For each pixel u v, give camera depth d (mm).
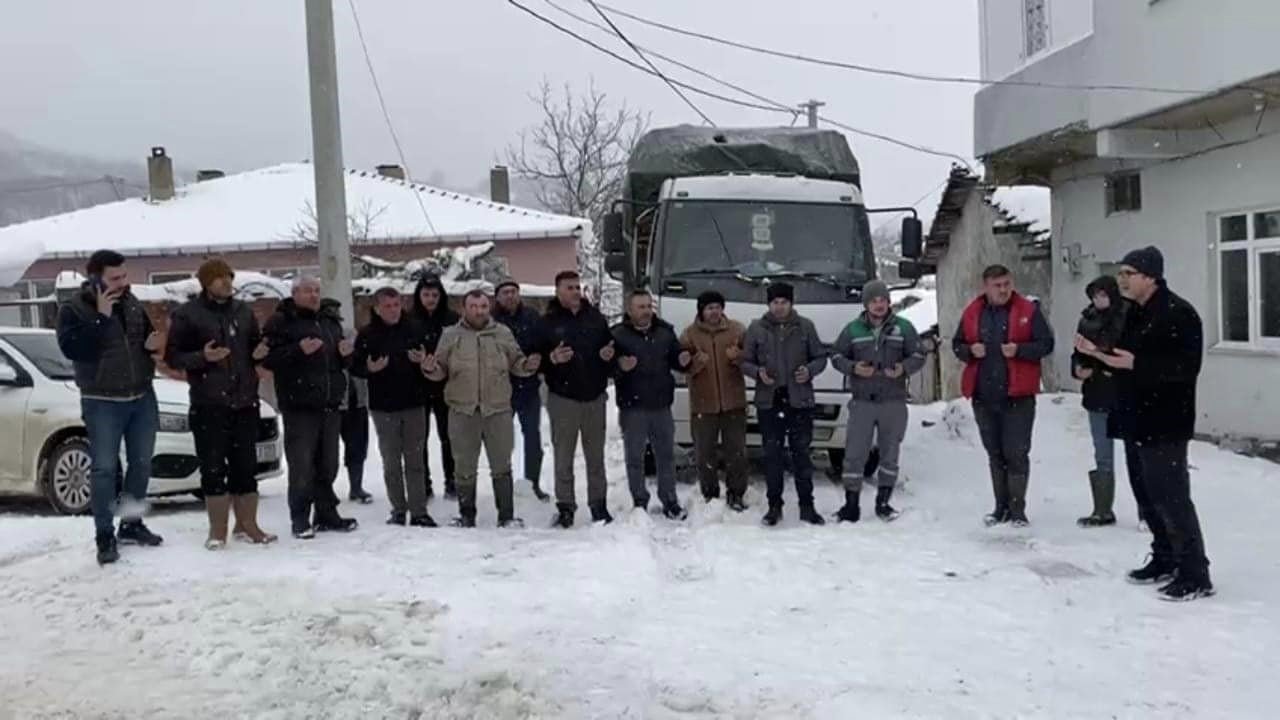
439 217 27219
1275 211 11617
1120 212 14406
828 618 6066
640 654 5496
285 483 11328
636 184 12180
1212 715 4633
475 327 8695
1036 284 17469
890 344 8719
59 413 9953
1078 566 7121
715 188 11109
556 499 8789
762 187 11164
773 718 4660
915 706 4762
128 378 7500
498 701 4891
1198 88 10852
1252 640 5551
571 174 36156
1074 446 11656
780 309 8727
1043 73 13914
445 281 17203
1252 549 7441
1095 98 12562
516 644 5672
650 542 7898
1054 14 14016
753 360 8781
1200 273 12609
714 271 10758
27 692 5227
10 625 6230
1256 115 11555
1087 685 4992
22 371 10203
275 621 6098
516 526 8680
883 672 5195
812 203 11133
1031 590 6543
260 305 16094
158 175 28672
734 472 9383
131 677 5395
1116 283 8133
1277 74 9961
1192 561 6312
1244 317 12156
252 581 6891
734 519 8914
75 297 7352
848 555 7480
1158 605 6188
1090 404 8297
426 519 8836
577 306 8773
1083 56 13102
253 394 7977
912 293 30609
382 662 5441
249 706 4969
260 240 25406
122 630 6070
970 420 12633
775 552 7562
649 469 11172
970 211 20562
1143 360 6281
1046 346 8305
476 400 8625
